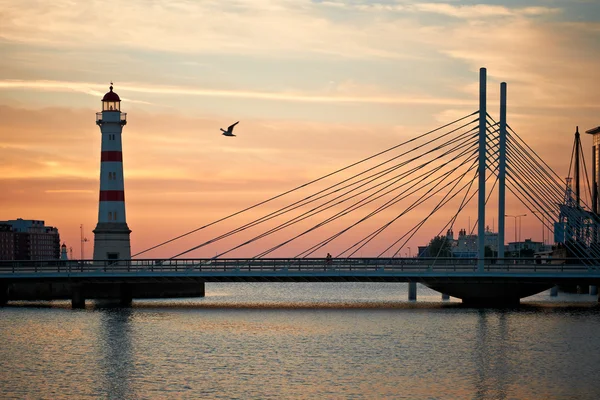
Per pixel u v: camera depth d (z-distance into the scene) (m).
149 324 109.19
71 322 111.06
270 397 68.44
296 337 97.44
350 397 68.44
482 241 128.38
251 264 125.62
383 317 116.06
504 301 129.88
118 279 126.81
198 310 127.62
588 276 123.69
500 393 69.62
